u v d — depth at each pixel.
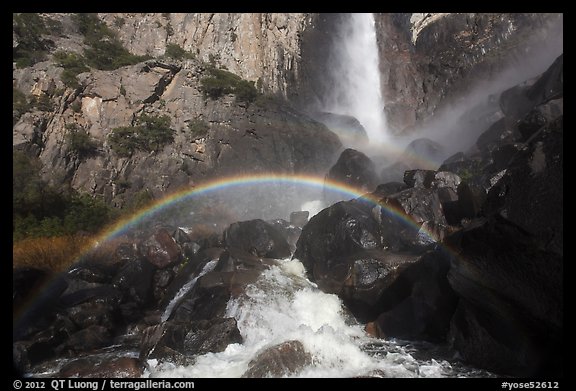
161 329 12.40
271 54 44.62
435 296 12.44
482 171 19.66
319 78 47.31
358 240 15.54
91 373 10.60
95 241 21.73
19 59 28.61
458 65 48.59
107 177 27.33
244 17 44.62
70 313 14.53
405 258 13.90
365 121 49.75
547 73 23.62
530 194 8.82
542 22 44.28
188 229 25.83
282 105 36.91
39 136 25.69
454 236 12.37
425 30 53.78
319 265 16.19
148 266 18.39
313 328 13.67
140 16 40.50
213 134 32.69
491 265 9.44
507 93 27.14
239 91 35.12
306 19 48.09
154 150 30.16
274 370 9.99
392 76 52.75
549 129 9.13
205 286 15.38
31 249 18.83
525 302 8.97
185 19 42.44
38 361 12.50
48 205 22.03
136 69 32.66
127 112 30.38
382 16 55.44
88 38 34.50
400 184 19.31
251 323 13.65
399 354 11.23
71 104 28.42
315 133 35.59
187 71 34.94
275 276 16.06
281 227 22.50
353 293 13.95
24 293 15.27
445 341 11.87
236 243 19.67
